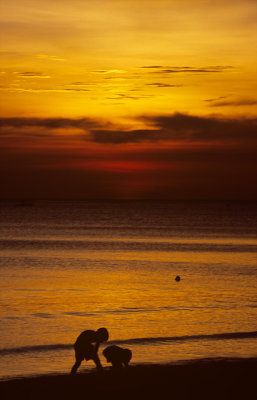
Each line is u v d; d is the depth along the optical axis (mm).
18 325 30125
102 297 41031
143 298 40719
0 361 22188
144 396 16188
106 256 77000
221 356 22734
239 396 16203
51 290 44562
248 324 30703
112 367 19172
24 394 16562
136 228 153000
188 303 38375
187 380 18031
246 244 99750
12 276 53844
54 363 21938
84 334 18500
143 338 26547
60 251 83938
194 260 72375
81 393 16609
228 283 50000
